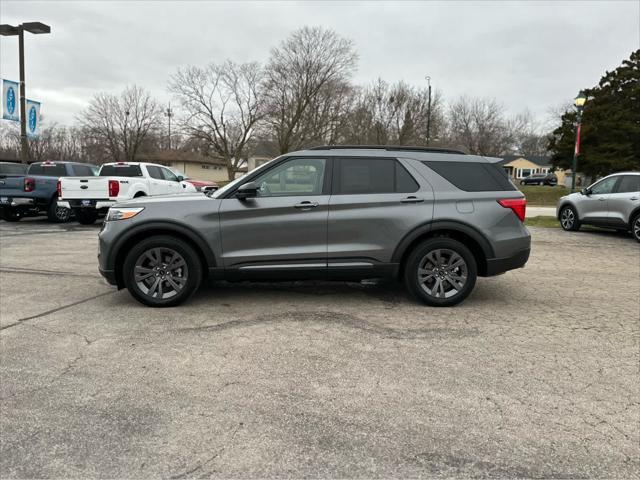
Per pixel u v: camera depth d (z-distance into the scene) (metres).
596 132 28.11
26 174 14.55
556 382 3.43
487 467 2.46
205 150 48.59
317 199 5.09
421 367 3.68
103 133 58.50
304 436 2.73
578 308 5.36
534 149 81.81
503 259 5.26
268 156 57.88
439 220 5.12
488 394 3.24
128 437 2.71
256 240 5.07
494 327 4.64
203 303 5.38
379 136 47.47
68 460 2.49
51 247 9.39
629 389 3.34
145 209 5.05
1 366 3.64
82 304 5.32
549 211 20.09
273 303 5.41
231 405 3.07
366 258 5.14
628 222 11.19
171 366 3.66
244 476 2.37
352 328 4.56
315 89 42.53
